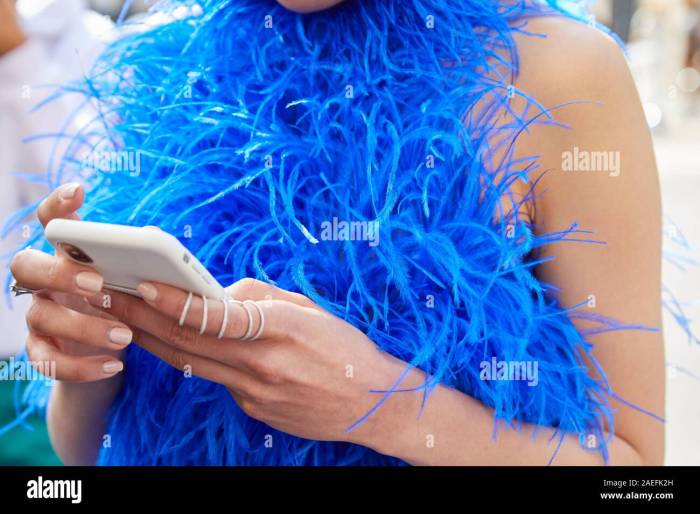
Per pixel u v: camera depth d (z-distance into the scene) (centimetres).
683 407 241
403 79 88
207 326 65
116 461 94
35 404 116
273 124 88
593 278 83
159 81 97
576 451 84
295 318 71
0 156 132
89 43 142
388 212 81
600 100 82
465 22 87
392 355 82
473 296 81
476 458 81
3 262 128
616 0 679
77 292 70
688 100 699
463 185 83
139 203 89
